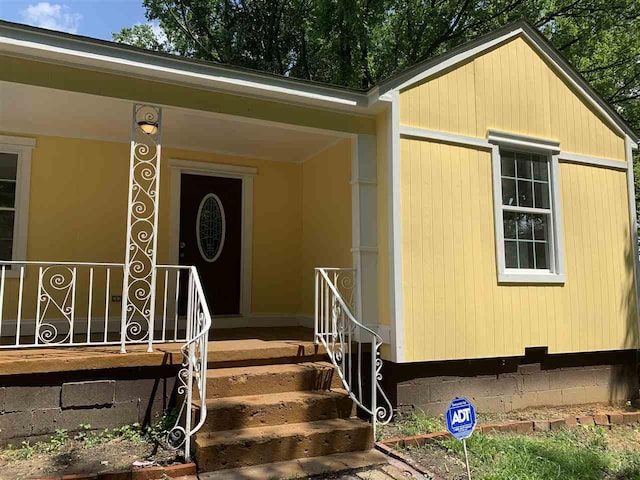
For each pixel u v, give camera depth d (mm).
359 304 5246
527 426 5066
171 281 6625
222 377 4152
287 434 3752
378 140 5488
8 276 5789
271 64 15023
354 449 3969
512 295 5699
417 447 4262
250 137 6188
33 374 3900
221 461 3506
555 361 6039
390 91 5250
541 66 6309
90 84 4379
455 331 5301
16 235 5859
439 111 5508
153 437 4039
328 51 14414
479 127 5738
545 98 6273
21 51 4070
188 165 6766
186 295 6738
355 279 5320
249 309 7027
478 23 13266
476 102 5758
